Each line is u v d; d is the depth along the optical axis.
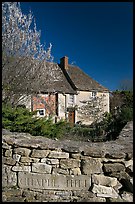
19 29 9.61
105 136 10.05
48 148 3.51
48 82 11.66
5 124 5.39
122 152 3.41
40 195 3.38
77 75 28.00
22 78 8.81
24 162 3.52
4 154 3.57
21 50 9.62
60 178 3.44
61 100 23.67
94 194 3.32
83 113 22.33
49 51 10.88
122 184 3.39
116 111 12.43
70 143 3.76
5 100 7.70
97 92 27.22
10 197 3.37
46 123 6.20
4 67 8.41
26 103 9.33
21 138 3.91
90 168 3.41
